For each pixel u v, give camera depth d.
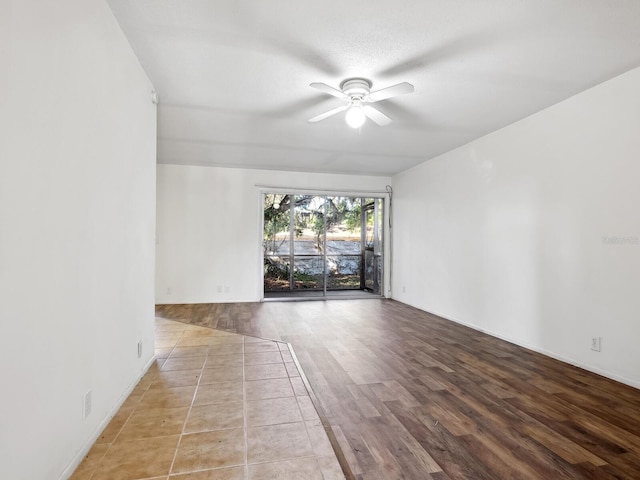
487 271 4.02
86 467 1.57
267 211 6.58
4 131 1.10
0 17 1.08
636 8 1.87
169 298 5.71
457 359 3.13
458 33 2.10
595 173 2.82
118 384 2.13
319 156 5.09
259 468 1.60
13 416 1.15
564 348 3.08
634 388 2.53
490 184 3.98
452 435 1.91
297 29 2.08
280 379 2.63
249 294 5.95
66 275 1.49
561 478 1.57
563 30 2.07
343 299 6.23
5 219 1.10
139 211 2.51
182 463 1.62
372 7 1.88
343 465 1.64
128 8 1.90
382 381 2.63
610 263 2.71
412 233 5.71
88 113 1.68
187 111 3.36
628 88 2.59
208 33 2.12
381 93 2.56
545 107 3.24
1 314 1.09
